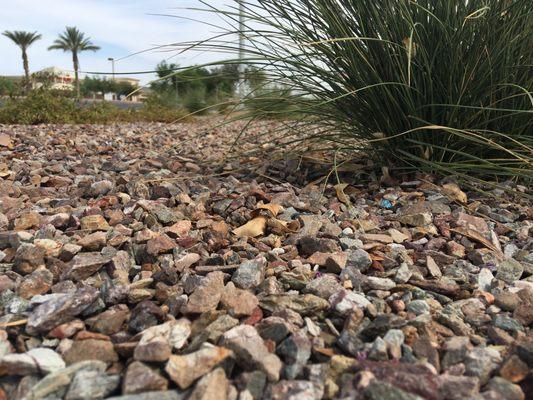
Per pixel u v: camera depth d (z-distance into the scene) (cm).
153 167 64
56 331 24
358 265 33
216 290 27
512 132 52
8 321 25
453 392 20
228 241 37
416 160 52
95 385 20
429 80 48
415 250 37
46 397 20
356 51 50
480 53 48
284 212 44
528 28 49
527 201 49
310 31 52
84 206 45
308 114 59
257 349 22
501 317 27
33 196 50
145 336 23
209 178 57
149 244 35
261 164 62
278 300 27
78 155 76
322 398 20
